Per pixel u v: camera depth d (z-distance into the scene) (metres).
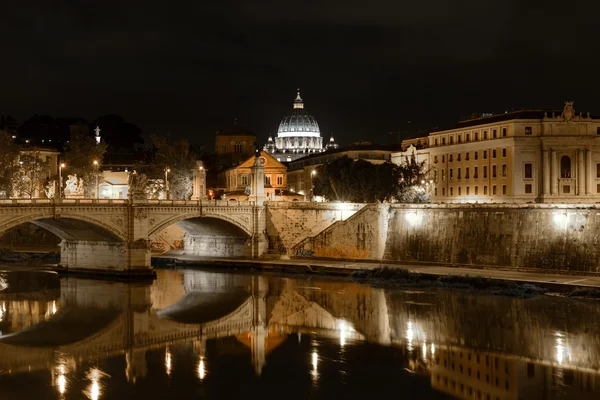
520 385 67.31
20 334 88.12
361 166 192.50
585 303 102.06
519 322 91.12
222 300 111.31
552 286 110.69
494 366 73.12
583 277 115.88
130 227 135.75
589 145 188.00
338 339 84.94
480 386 67.00
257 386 67.31
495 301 104.88
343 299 110.00
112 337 86.69
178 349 80.88
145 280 133.62
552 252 121.94
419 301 106.69
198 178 180.50
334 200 196.62
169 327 92.25
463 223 135.88
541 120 189.12
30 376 70.44
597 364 73.62
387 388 66.62
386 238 147.50
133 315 99.88
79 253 143.62
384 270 130.25
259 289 121.25
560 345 80.56
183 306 106.44
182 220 149.75
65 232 142.38
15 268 151.50
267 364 74.50
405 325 91.25
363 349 80.19
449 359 75.75
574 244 119.44
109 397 64.50
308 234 158.12
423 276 125.25
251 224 158.88
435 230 140.12
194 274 142.00
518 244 127.06
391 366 73.44
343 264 142.50
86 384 68.06
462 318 94.19
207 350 80.44
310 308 103.69
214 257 162.62
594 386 67.06
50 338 86.06
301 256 155.38
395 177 189.50
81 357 77.44
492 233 131.12
